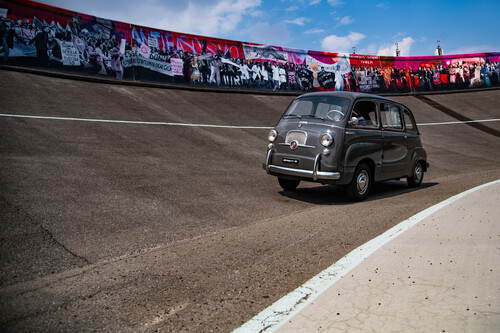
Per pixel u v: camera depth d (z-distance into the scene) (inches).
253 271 133.0
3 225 167.3
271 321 95.8
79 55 671.8
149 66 786.2
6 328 92.6
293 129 275.6
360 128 276.4
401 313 95.2
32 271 129.0
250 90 965.8
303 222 204.1
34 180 236.7
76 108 482.9
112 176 271.7
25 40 604.7
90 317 99.9
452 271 121.4
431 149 625.3
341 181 259.4
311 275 127.7
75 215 191.0
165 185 269.1
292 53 1067.9
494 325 86.8
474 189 285.6
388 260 135.7
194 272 132.3
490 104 1117.1
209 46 894.4
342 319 94.0
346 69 1176.2
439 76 1309.1
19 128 354.3
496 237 155.5
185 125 526.6
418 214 207.8
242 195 268.7
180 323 96.8
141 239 168.6
